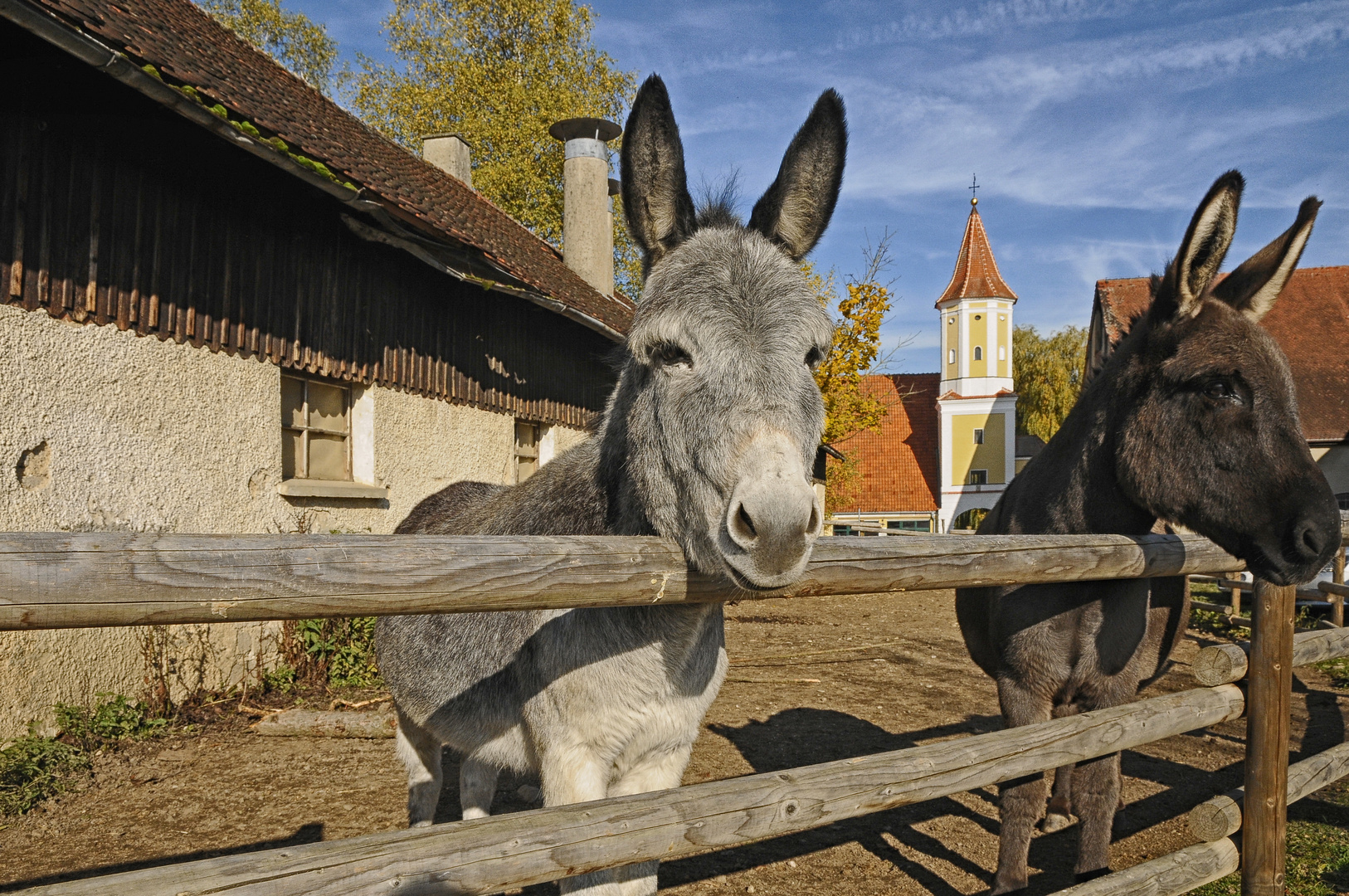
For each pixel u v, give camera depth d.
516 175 22.02
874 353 17.41
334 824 3.72
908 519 36.06
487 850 1.33
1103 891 2.29
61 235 4.50
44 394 4.42
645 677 1.98
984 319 37.47
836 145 2.06
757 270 1.73
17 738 4.25
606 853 1.46
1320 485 2.20
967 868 3.46
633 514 1.96
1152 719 2.52
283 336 6.14
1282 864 2.64
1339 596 7.19
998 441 36.41
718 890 3.21
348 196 5.70
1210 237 2.45
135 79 4.14
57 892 1.03
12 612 0.97
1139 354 2.64
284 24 24.73
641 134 1.96
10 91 4.22
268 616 1.13
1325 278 19.83
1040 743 2.23
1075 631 2.71
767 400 1.52
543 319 10.69
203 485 5.45
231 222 5.68
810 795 1.77
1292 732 5.24
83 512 4.64
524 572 1.36
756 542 1.39
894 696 6.38
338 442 7.04
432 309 8.09
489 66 23.53
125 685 4.94
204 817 3.78
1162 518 2.56
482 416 9.05
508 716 2.25
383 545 1.24
